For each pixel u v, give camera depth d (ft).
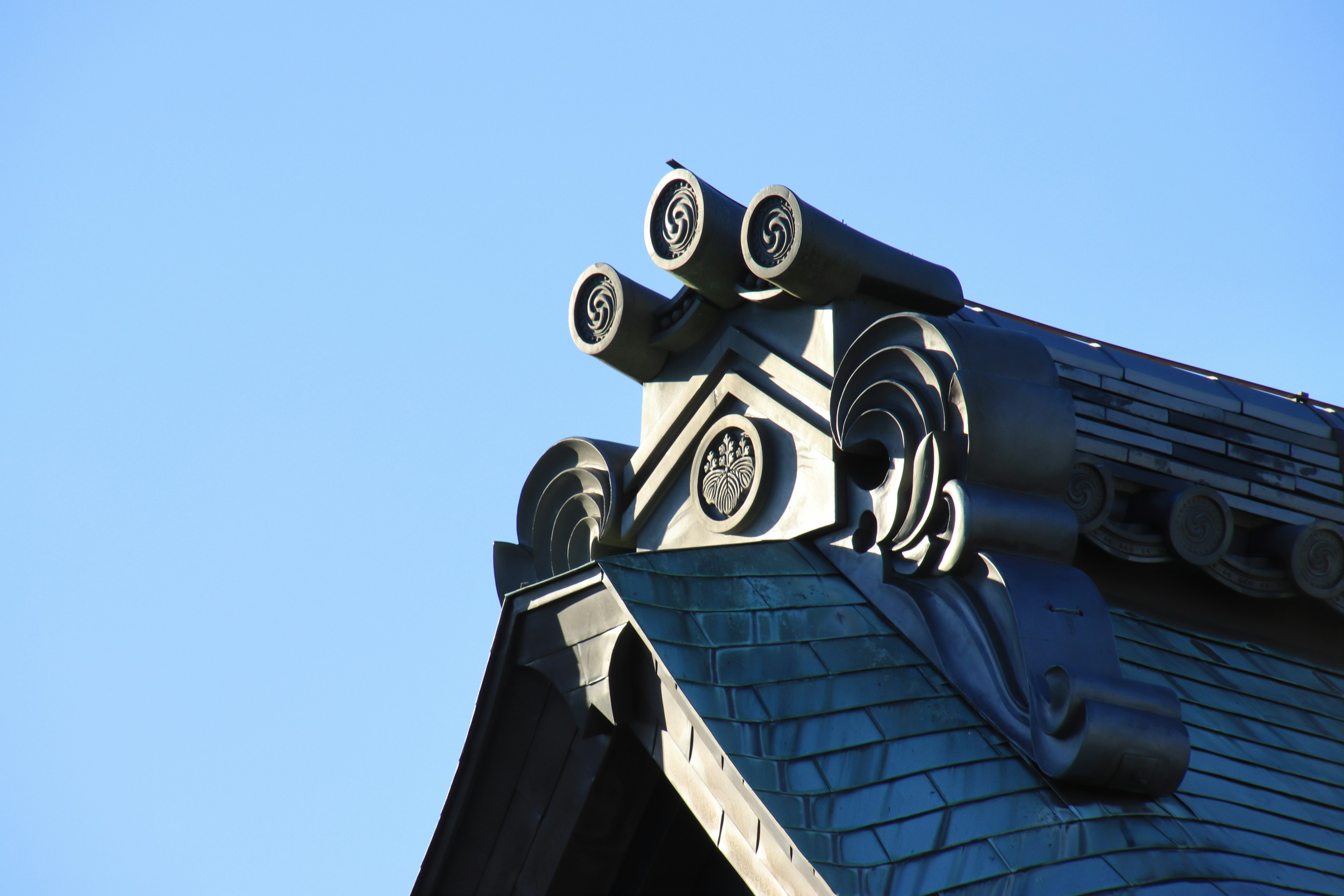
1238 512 125.59
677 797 107.24
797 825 81.20
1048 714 90.07
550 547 138.92
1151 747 88.84
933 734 91.56
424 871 112.06
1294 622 127.65
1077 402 123.34
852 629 101.45
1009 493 100.37
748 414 119.85
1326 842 95.40
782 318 118.62
